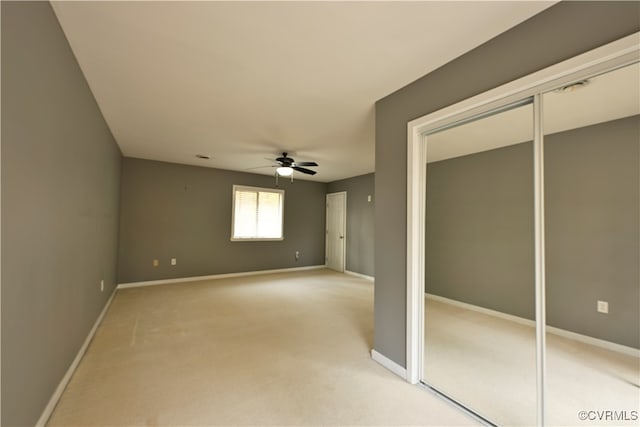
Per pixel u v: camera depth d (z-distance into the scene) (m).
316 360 2.39
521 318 2.25
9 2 1.09
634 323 1.83
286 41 1.72
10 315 1.18
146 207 5.16
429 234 2.48
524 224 2.18
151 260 5.21
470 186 2.44
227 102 2.61
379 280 2.39
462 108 1.81
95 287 2.93
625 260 1.82
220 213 5.96
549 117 1.78
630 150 1.75
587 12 1.28
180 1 1.40
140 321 3.28
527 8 1.42
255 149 4.30
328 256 7.33
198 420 1.63
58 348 1.79
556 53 1.38
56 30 1.54
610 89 1.48
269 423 1.62
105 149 3.21
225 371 2.19
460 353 2.38
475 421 1.67
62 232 1.81
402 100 2.26
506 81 1.59
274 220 6.69
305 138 3.71
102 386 1.95
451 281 2.50
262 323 3.27
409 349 2.08
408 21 1.52
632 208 1.79
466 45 1.73
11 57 1.12
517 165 2.17
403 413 1.73
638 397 1.80
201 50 1.82
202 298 4.33
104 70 2.08
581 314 1.94
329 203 7.39
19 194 1.23
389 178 2.33
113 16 1.51
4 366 1.15
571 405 1.79
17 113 1.18
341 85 2.25
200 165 5.65
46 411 1.60
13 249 1.19
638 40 1.14
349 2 1.39
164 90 2.39
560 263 1.92
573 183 1.89
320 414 1.71
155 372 2.15
